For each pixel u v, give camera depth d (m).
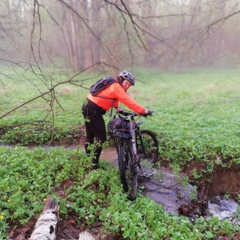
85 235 3.21
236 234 3.67
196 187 5.03
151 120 8.52
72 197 3.85
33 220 3.39
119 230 3.32
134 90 15.06
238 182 5.36
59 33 11.59
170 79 21.42
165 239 3.25
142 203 3.89
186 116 9.31
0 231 3.16
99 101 4.47
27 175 4.43
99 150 4.73
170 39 12.95
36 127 6.88
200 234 3.38
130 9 8.08
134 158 4.34
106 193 4.13
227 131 7.20
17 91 11.95
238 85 17.59
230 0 9.91
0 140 6.49
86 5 9.63
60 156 5.09
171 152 5.81
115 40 11.32
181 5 11.58
